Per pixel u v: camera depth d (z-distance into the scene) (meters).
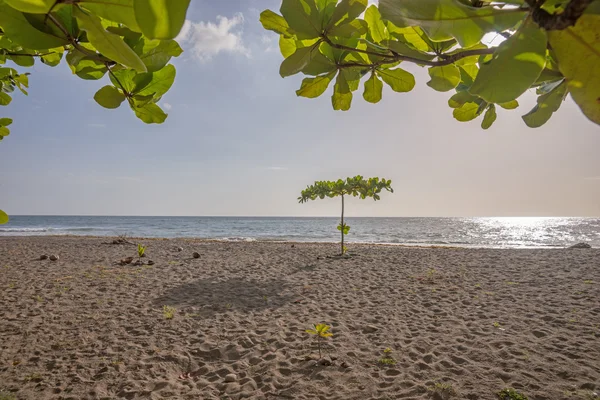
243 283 8.90
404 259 13.16
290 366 4.36
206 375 4.22
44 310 6.46
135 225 69.38
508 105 0.85
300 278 9.58
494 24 0.36
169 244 19.20
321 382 3.98
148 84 0.75
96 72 0.76
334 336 5.30
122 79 0.74
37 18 0.49
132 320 5.99
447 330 5.49
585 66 0.33
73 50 0.72
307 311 6.55
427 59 0.65
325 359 4.41
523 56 0.36
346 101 0.92
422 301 7.20
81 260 12.33
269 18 0.69
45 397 3.67
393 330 5.53
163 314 6.30
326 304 7.02
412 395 3.67
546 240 34.72
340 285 8.71
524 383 3.80
